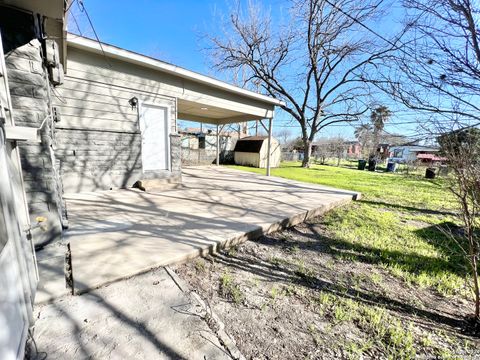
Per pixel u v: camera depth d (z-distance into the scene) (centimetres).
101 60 445
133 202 413
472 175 184
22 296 121
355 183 896
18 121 196
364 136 1714
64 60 369
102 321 146
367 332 158
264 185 677
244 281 208
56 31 286
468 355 144
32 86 202
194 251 238
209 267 228
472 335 163
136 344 132
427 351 146
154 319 151
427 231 380
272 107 841
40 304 153
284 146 3200
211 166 1239
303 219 404
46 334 132
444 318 180
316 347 143
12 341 100
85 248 230
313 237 336
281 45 1388
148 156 539
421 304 196
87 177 459
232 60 1474
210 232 293
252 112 779
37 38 207
